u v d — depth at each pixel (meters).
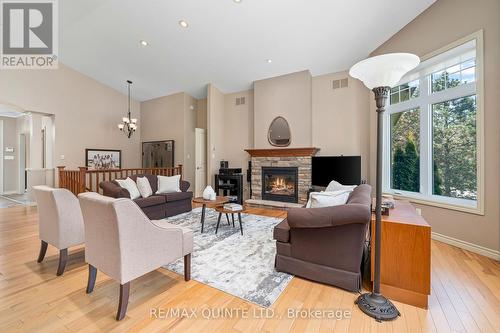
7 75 5.04
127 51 5.00
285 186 5.32
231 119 6.42
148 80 6.23
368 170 4.61
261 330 1.50
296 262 2.12
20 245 2.88
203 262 2.46
